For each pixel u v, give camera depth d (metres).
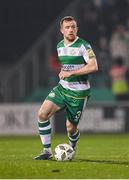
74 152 28.89
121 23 75.94
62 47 28.83
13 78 71.62
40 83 71.75
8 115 67.44
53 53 73.25
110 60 74.19
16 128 67.38
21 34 75.00
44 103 28.88
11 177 22.38
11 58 74.00
